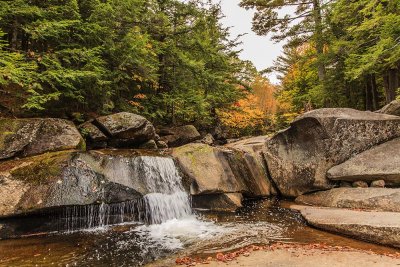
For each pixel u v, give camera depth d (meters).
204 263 5.71
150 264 5.74
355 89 21.30
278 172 12.98
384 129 11.62
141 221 8.95
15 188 7.29
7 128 8.63
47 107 11.54
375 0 11.04
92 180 8.31
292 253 6.19
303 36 20.80
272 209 10.95
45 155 8.38
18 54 8.06
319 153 11.76
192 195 10.56
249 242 7.14
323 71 20.03
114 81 12.35
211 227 8.53
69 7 9.74
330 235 7.61
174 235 7.72
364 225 7.06
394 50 10.94
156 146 13.53
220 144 22.95
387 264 5.44
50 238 7.19
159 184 9.83
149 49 14.65
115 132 11.80
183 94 17.12
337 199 10.19
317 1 19.83
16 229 7.18
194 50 17.44
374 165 10.38
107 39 11.40
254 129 30.98
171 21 16.36
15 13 9.00
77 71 9.71
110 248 6.65
